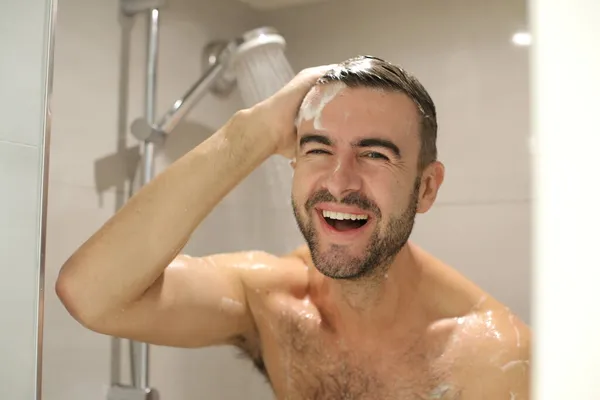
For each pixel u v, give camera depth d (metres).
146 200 0.73
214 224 0.81
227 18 0.85
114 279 0.72
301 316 0.79
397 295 0.74
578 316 0.47
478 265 0.72
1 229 0.70
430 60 0.74
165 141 0.87
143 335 0.75
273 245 0.81
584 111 0.47
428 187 0.74
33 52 0.73
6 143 0.71
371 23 0.77
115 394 0.81
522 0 0.71
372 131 0.71
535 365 0.49
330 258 0.73
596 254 0.46
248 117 0.74
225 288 0.80
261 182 0.81
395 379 0.73
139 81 0.87
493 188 0.71
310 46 0.81
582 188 0.47
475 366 0.70
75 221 0.81
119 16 0.87
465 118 0.73
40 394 0.73
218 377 0.81
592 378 0.46
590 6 0.47
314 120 0.72
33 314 0.72
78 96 0.83
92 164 0.83
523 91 0.70
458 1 0.73
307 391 0.77
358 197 0.72
